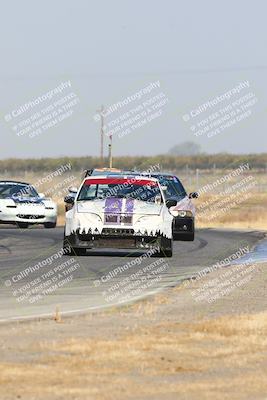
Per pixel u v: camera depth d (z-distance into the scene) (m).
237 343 30.19
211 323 33.38
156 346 29.56
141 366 26.84
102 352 28.47
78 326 33.25
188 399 23.30
